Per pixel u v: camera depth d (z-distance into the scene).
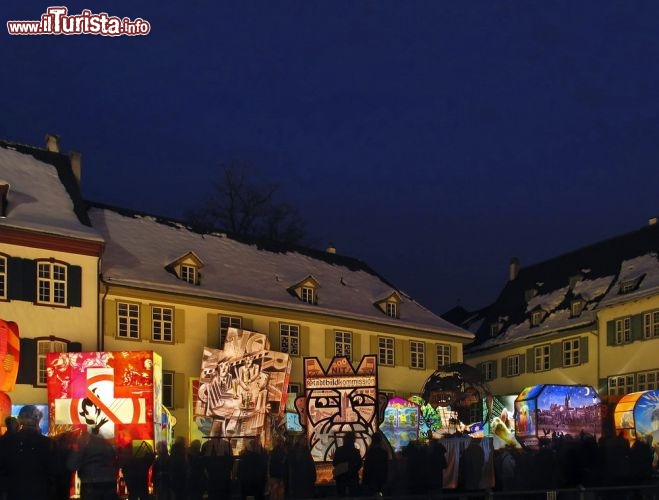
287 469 20.70
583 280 54.94
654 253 50.12
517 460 21.16
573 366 50.69
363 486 20.08
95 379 25.25
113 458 15.99
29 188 34.81
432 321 47.84
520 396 31.44
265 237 51.00
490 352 58.44
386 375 44.34
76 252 33.19
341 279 47.38
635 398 32.91
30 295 31.53
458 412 30.59
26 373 30.95
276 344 40.00
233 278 40.53
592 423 31.47
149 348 35.16
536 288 59.62
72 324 32.56
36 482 13.12
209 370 31.53
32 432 13.31
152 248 39.03
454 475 21.97
